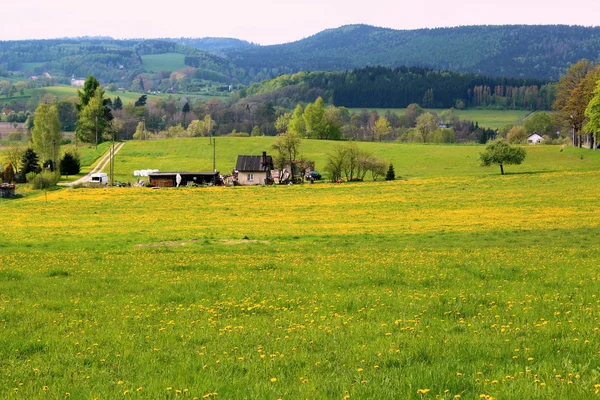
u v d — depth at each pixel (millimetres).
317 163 183750
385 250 51844
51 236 68438
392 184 126688
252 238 63875
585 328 19641
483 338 19141
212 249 54188
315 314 24719
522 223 71562
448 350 17828
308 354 18156
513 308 24328
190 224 80312
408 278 34219
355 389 14414
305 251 51750
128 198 113375
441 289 30281
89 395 15047
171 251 53125
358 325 22031
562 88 170875
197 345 20172
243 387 15172
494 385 14141
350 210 92938
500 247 52531
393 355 17469
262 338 20547
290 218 85375
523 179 122375
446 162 169375
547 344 17750
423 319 22781
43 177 137375
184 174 147250
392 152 192625
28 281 36250
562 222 71250
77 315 26172
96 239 65375
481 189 111875
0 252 54406
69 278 37531
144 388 15492
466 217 80375
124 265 43281
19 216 90688
